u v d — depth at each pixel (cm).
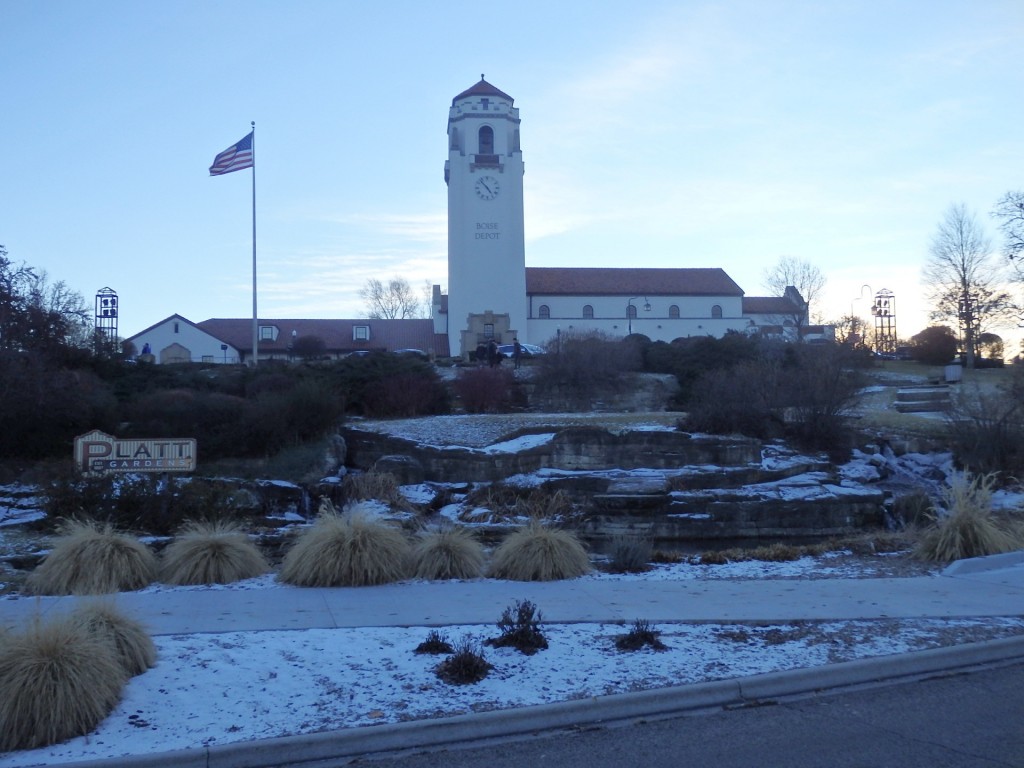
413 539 1467
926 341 6575
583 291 7619
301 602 1151
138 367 3688
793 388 3253
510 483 2544
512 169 7181
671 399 4388
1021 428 2788
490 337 7062
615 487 2448
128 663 813
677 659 895
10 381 2492
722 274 8075
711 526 2330
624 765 670
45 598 1188
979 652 945
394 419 3612
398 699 776
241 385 3609
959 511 1530
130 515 1753
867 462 3173
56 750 666
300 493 2381
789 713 786
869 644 956
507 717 742
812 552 1611
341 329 7694
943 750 694
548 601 1155
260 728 709
